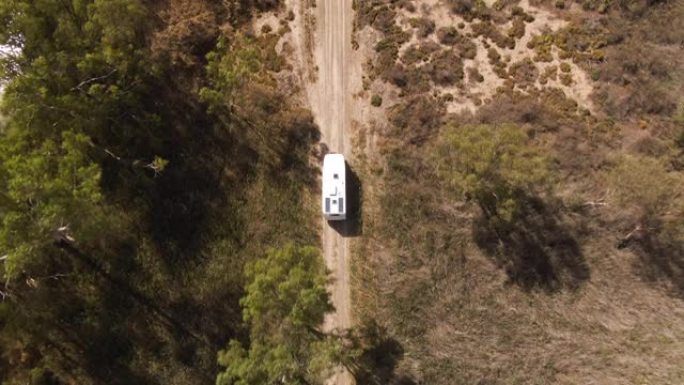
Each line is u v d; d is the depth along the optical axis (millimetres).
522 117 40969
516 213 40219
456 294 40031
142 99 41656
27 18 32750
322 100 42188
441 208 40531
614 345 39281
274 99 41938
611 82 41625
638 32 42062
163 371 39750
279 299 34906
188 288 40531
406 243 40469
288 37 42969
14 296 37000
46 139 33750
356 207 40938
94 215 34969
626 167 39500
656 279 39812
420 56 42094
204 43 42656
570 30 42188
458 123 41000
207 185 41406
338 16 42938
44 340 39625
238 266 40719
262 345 35312
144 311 40344
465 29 42656
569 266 40094
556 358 39312
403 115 41406
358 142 41594
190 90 42188
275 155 41625
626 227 40000
